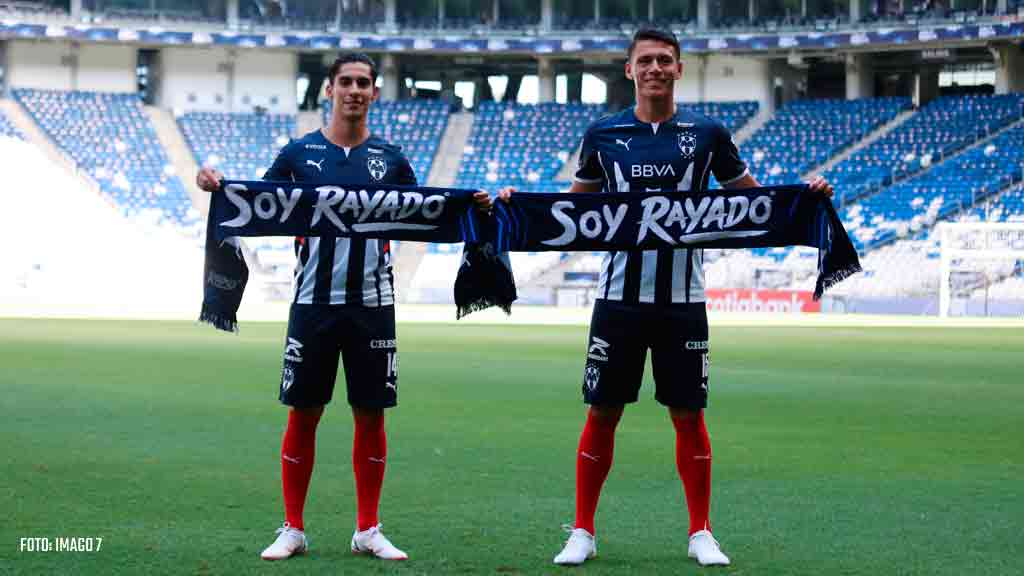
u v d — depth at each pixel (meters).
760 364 16.81
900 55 53.09
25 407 10.39
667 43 5.45
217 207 5.41
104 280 43.72
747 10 52.59
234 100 53.78
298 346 5.32
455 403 11.24
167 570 4.84
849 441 8.91
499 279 5.59
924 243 42.69
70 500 6.25
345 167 5.55
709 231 5.38
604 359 5.33
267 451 7.99
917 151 47.69
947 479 7.21
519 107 54.41
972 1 49.59
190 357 16.53
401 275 46.28
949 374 15.26
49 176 46.47
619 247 5.41
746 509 6.27
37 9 52.38
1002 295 40.41
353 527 5.73
